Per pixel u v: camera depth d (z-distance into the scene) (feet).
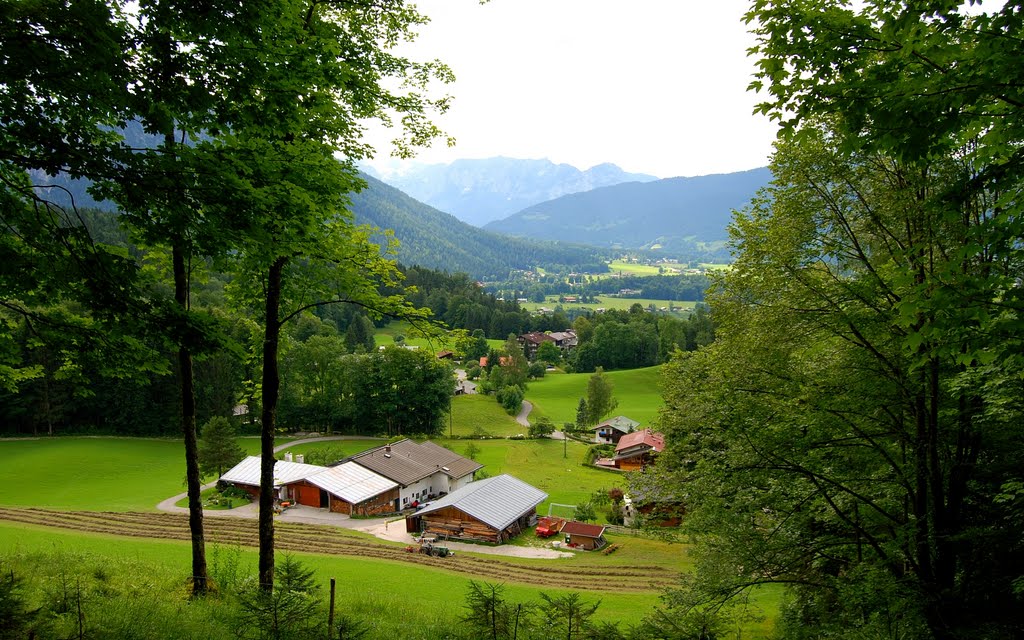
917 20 22.47
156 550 108.37
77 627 33.73
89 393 37.22
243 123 31.07
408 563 123.34
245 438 269.85
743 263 54.19
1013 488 35.58
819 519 50.96
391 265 55.01
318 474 181.98
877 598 41.34
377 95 47.75
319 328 376.07
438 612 61.05
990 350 24.62
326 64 37.47
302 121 35.50
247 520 155.63
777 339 50.98
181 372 50.98
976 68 22.16
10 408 236.43
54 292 29.37
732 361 55.11
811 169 47.73
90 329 32.01
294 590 38.50
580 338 550.77
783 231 49.60
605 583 114.83
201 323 30.81
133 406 252.42
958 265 23.68
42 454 217.97
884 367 45.73
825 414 46.68
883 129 23.57
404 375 281.54
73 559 62.44
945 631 39.40
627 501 178.60
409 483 188.55
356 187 45.24
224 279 351.87
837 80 25.63
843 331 47.47
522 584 112.16
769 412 50.11
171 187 26.78
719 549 52.16
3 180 27.50
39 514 143.23
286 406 279.90
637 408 353.51
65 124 26.89
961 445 44.78
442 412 297.33
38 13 22.93
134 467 212.64
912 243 42.91
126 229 32.30
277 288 49.88
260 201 30.04
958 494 43.98
